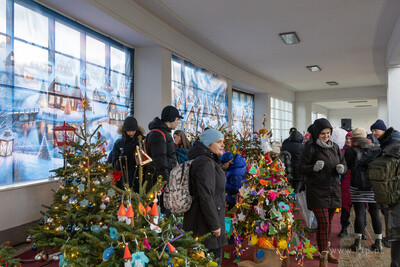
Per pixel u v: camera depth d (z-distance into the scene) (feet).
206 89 28.48
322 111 80.38
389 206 8.73
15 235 13.08
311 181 11.02
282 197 10.46
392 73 27.07
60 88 15.03
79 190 10.23
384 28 22.41
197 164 7.75
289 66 35.22
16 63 12.78
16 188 12.37
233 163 13.39
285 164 16.90
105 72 18.39
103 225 10.10
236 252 11.43
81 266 6.03
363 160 12.85
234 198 13.28
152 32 19.79
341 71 37.99
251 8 18.89
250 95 44.55
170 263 6.07
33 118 13.53
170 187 7.91
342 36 24.27
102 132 18.03
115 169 12.12
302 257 11.00
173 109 12.99
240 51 28.73
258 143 17.47
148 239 6.30
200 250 7.05
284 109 52.19
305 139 21.39
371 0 17.76
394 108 26.81
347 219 15.24
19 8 12.93
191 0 17.80
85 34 16.78
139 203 6.34
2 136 12.17
